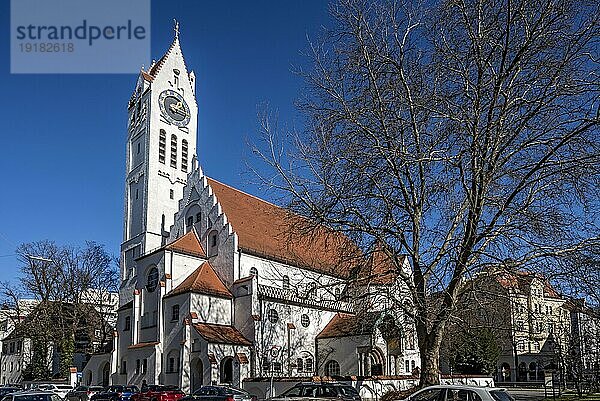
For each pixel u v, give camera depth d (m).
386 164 28.59
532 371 80.81
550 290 28.61
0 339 100.38
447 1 27.31
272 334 57.50
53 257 76.19
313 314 62.47
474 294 28.06
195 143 82.06
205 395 39.09
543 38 26.12
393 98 28.38
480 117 27.23
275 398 33.50
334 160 28.55
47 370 75.81
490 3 26.88
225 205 64.69
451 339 41.50
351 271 31.42
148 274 60.22
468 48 27.41
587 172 25.77
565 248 26.56
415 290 28.70
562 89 25.88
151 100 77.69
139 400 46.50
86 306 76.62
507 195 27.50
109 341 71.75
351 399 33.25
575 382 55.19
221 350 52.66
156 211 74.31
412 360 61.72
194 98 83.31
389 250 29.41
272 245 64.12
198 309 55.09
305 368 60.12
